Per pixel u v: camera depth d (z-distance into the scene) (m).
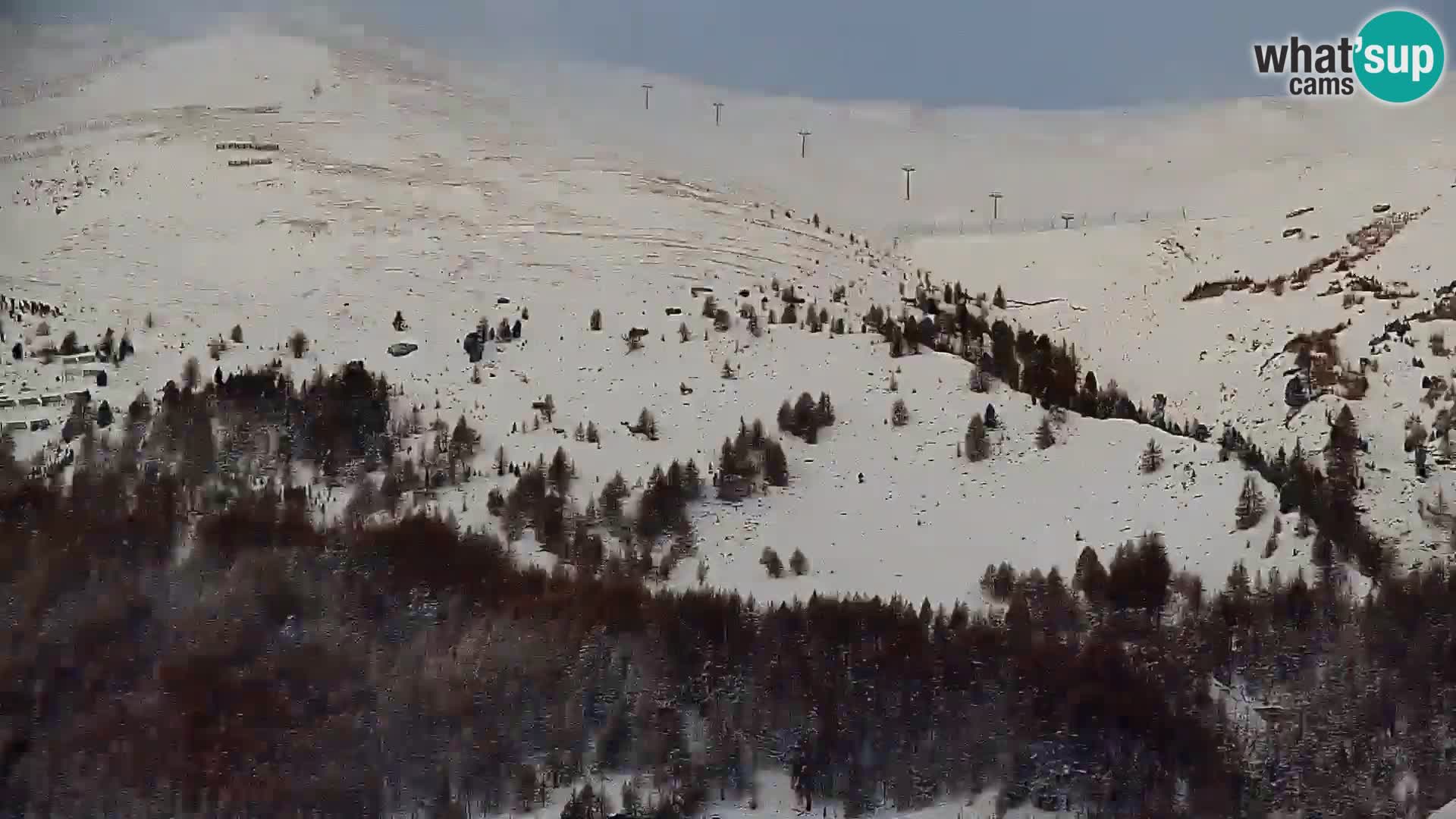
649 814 87.38
